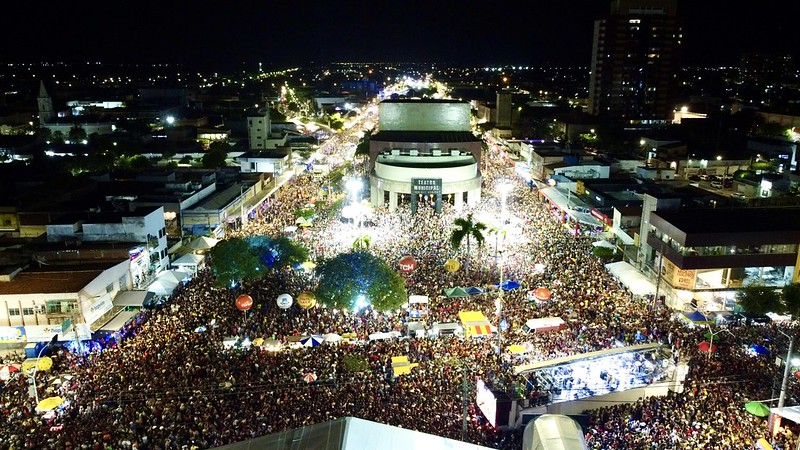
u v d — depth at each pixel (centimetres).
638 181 9812
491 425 3556
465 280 5972
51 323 4866
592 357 3997
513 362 4222
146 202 7775
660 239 6269
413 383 3894
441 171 9956
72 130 15825
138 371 4022
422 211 9494
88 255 5719
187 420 3397
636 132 17188
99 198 8238
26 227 7619
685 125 17812
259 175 10775
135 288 5847
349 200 10225
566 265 6412
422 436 1177
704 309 5628
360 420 1164
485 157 14600
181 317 5041
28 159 12850
